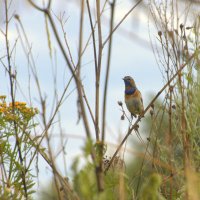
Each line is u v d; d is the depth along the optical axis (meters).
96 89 6.82
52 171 7.01
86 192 5.50
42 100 6.59
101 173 5.84
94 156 5.78
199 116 9.35
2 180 8.74
